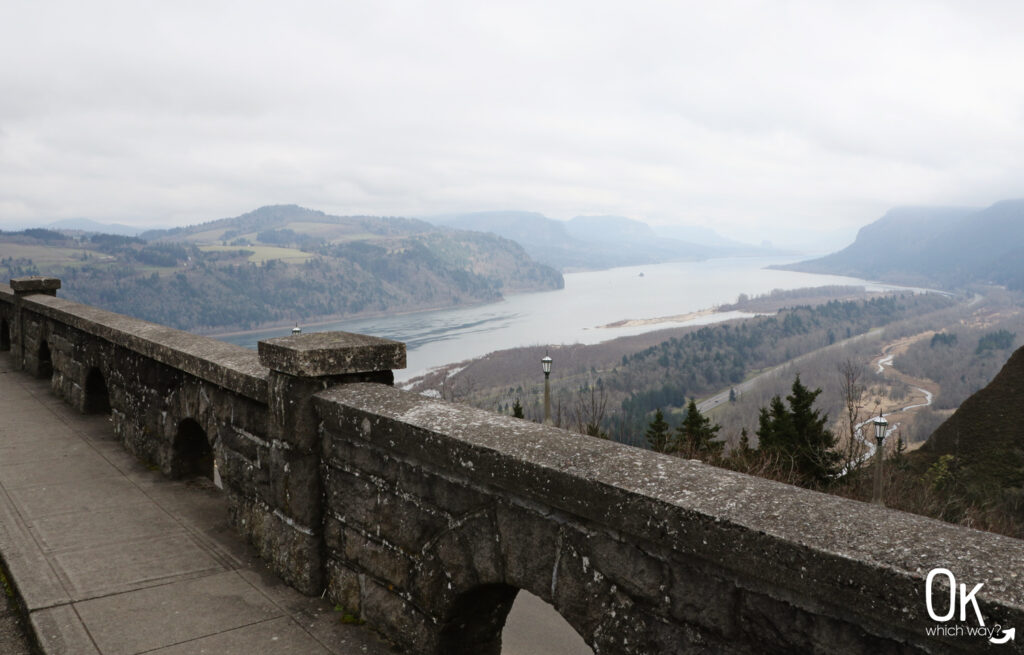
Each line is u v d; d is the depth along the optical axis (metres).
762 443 23.36
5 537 4.40
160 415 5.65
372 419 3.25
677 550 2.04
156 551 4.24
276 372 3.80
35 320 9.33
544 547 2.48
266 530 4.09
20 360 10.05
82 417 7.44
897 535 1.73
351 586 3.51
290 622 3.45
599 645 2.29
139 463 5.95
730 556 1.89
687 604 2.05
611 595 2.26
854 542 1.72
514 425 2.83
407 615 3.16
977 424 27.47
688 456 20.91
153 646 3.20
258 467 4.18
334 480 3.60
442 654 3.02
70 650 3.16
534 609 7.40
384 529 3.27
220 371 4.45
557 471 2.36
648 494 2.10
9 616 3.60
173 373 5.37
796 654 1.82
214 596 3.70
